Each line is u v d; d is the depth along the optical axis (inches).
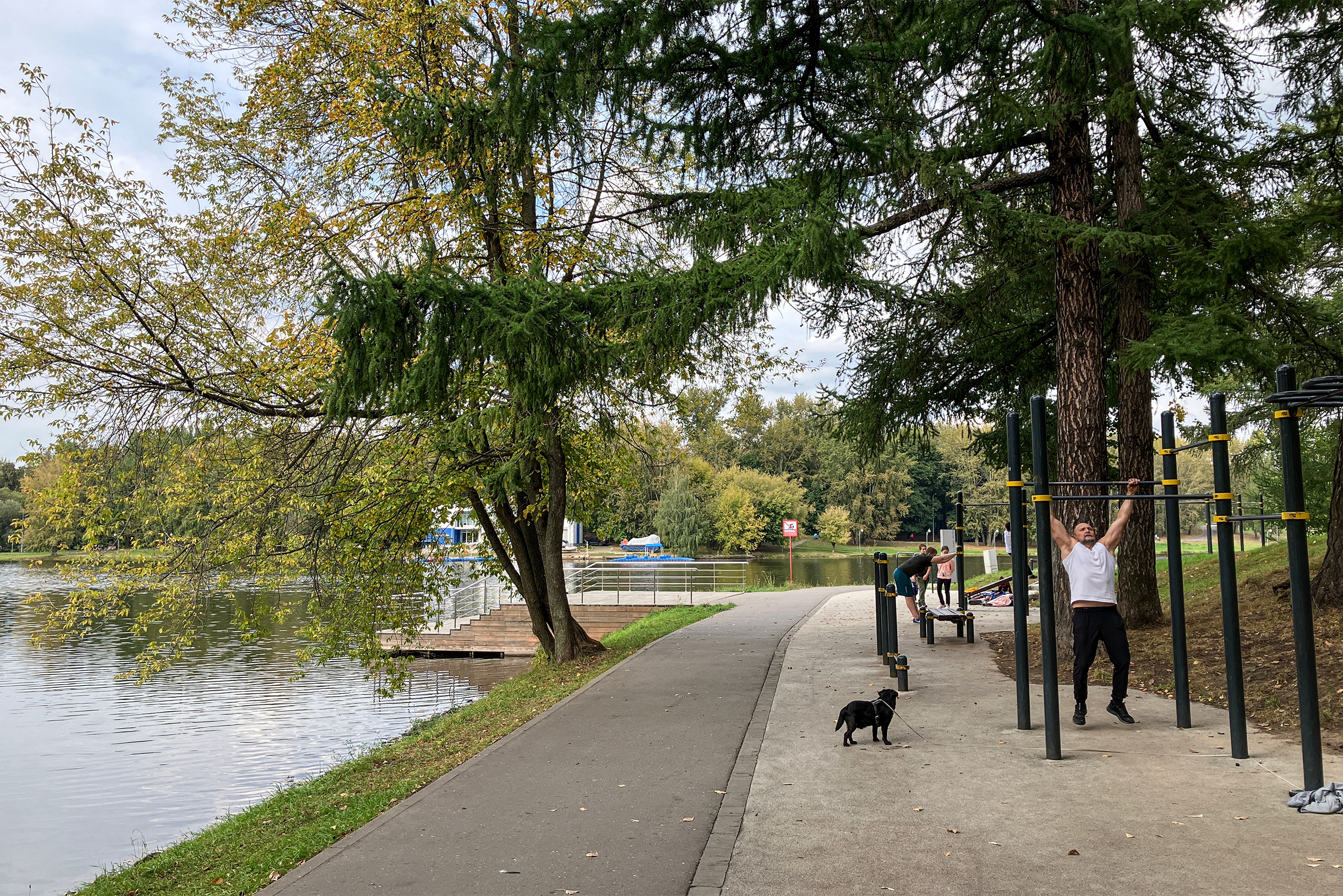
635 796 239.5
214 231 490.9
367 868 189.0
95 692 761.6
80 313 438.3
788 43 313.0
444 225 478.6
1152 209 482.3
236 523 480.1
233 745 557.6
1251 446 849.5
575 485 637.9
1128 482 301.7
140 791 455.5
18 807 426.9
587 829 211.8
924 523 3971.5
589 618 997.2
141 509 464.4
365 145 490.6
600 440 587.5
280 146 507.8
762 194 380.2
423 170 484.7
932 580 1083.9
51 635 486.3
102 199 434.3
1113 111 407.8
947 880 169.3
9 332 425.1
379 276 311.4
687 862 186.1
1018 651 302.2
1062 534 311.3
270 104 496.1
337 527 500.1
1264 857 174.2
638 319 331.9
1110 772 239.9
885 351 558.9
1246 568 629.9
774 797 232.2
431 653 983.0
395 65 474.9
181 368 450.3
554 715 363.6
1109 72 383.2
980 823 203.0
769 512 3324.3
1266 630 394.9
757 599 1000.2
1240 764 242.4
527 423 441.7
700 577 1886.1
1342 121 433.4
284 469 482.9
